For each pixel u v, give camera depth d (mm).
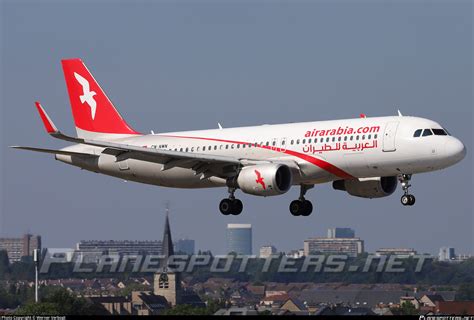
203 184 178625
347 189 173500
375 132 162125
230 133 175375
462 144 159500
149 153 169125
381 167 162625
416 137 159750
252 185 164250
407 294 180000
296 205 177625
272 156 169750
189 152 176625
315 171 166625
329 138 165375
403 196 166000
